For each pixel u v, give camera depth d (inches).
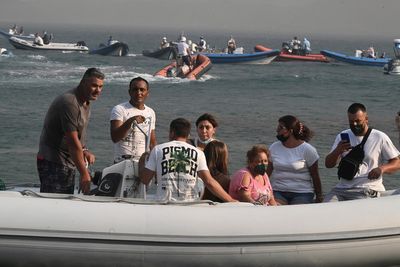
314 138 1039.6
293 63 2910.9
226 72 2370.8
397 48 2864.2
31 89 1670.8
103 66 2496.3
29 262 345.7
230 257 350.9
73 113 384.8
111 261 347.3
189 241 347.9
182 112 1342.3
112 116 435.5
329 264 362.3
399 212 372.5
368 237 363.9
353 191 423.8
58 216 346.6
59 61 2659.9
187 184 366.9
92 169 804.0
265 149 392.5
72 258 345.7
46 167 395.5
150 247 347.3
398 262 374.3
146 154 378.3
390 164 419.5
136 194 381.7
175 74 2030.0
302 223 358.6
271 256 354.0
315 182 430.0
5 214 345.1
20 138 990.4
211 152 393.4
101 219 347.9
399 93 1872.5
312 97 1712.6
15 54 2896.2
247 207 366.0
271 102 1566.2
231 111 1376.7
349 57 2915.8
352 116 420.8
